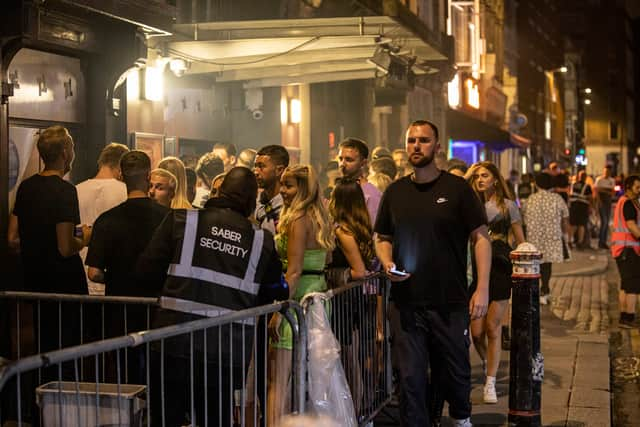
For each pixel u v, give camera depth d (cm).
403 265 707
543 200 1584
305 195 716
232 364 575
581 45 11406
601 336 1316
